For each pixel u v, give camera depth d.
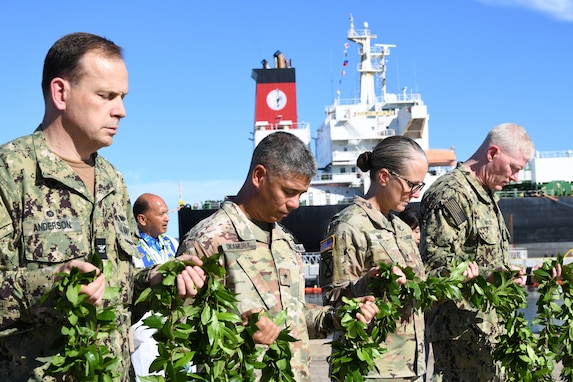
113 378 2.66
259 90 36.88
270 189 3.43
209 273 2.96
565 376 4.95
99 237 2.85
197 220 32.75
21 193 2.71
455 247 4.89
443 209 4.91
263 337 3.11
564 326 4.77
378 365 4.10
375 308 3.67
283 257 3.55
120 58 2.88
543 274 4.77
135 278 3.09
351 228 4.23
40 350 2.71
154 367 2.84
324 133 37.75
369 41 40.25
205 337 2.94
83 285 2.50
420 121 34.25
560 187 32.97
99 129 2.82
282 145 3.42
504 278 4.59
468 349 4.88
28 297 2.53
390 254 4.23
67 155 2.87
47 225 2.72
